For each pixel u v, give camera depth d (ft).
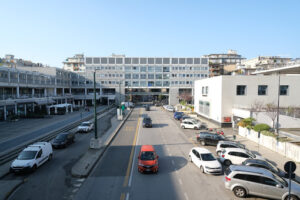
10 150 61.00
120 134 87.51
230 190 37.70
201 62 273.33
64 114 159.12
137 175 43.98
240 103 100.37
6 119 126.82
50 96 188.03
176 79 272.10
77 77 261.24
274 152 61.52
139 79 270.87
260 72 143.13
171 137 81.66
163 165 50.42
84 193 35.94
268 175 34.86
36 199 33.91
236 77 99.86
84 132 88.69
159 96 274.77
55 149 63.41
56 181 40.70
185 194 36.01
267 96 100.63
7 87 142.20
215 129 96.32
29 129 96.27
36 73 170.71
